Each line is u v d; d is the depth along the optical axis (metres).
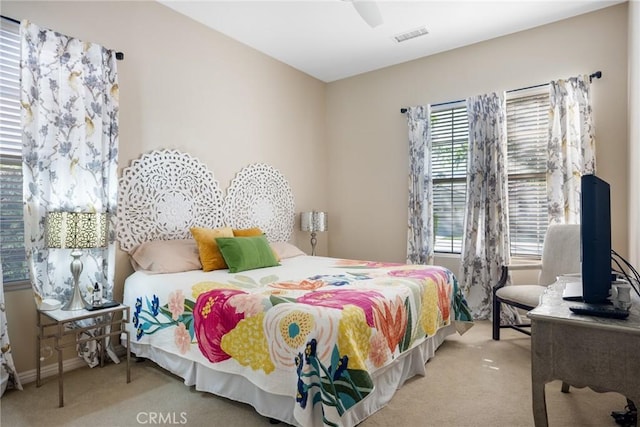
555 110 3.47
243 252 2.99
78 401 2.13
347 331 1.72
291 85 4.58
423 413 1.99
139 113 3.04
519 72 3.73
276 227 4.34
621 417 1.87
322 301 1.97
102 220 2.37
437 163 4.33
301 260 3.61
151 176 3.11
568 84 3.42
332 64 4.54
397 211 4.55
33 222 2.37
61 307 2.38
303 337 1.74
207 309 2.16
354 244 4.91
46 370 2.48
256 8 3.28
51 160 2.46
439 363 2.68
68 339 2.58
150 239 3.09
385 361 2.00
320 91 5.07
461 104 4.08
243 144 3.94
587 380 1.36
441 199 4.31
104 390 2.27
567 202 3.38
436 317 2.70
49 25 2.54
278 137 4.39
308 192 4.84
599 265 1.55
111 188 2.77
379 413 1.99
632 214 2.94
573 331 1.38
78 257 2.41
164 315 2.45
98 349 2.68
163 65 3.22
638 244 2.63
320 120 5.06
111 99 2.77
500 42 3.83
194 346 2.23
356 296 2.09
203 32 3.55
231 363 2.02
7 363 2.23
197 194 3.46
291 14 3.37
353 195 4.91
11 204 2.42
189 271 2.89
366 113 4.79
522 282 3.73
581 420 1.92
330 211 5.11
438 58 4.23
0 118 2.39
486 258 3.79
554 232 3.23
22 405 2.09
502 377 2.44
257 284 2.47
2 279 2.24
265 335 1.89
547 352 1.43
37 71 2.40
